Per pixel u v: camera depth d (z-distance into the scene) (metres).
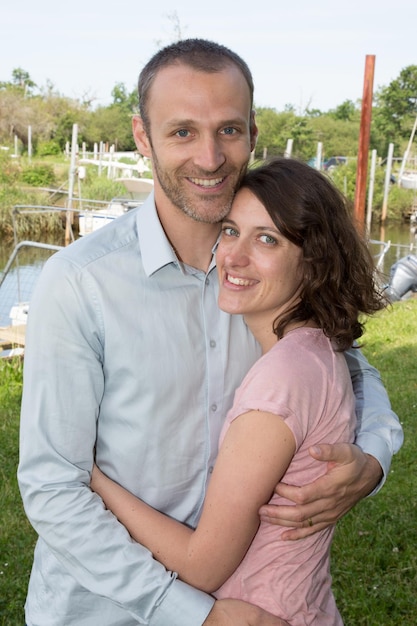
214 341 1.76
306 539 1.58
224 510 1.47
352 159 33.06
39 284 1.61
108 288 1.63
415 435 5.20
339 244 1.70
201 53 1.64
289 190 1.64
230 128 1.66
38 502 1.56
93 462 1.65
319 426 1.55
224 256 1.69
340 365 1.63
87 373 1.61
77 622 1.72
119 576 1.51
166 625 1.51
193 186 1.66
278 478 1.49
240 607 1.52
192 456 1.75
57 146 43.78
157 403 1.69
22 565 3.56
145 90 1.68
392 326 9.15
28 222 25.30
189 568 1.51
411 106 52.62
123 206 18.19
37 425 1.56
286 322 1.69
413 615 3.14
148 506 1.61
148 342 1.67
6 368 7.06
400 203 33.84
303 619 1.59
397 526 3.86
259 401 1.49
